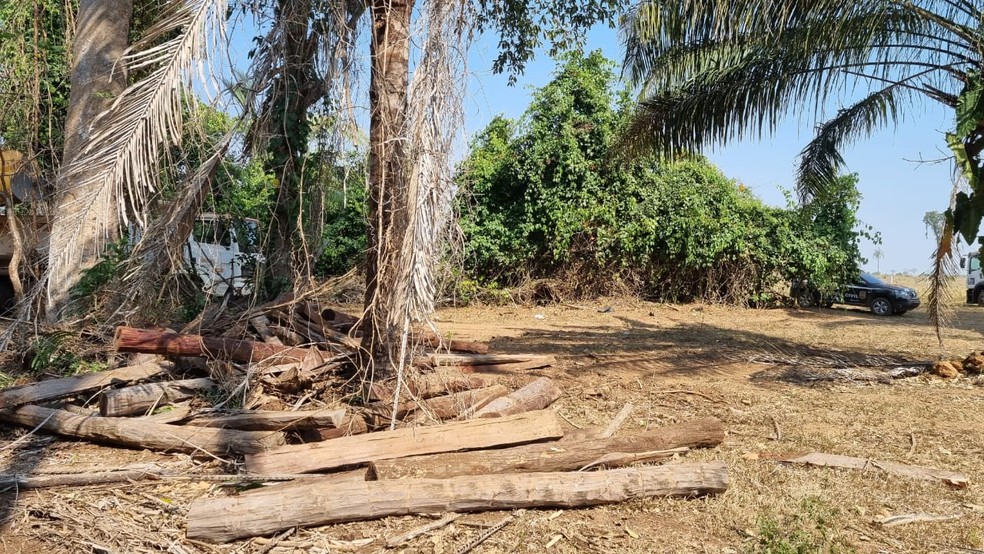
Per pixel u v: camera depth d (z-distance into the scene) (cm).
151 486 448
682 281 1931
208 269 859
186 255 852
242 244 816
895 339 1341
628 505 435
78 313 741
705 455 545
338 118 563
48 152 973
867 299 2022
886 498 465
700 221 1833
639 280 1905
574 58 1823
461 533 390
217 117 636
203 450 489
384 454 466
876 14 849
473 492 414
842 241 1962
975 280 2450
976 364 933
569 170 1802
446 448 476
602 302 1862
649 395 770
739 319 1702
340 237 1762
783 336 1375
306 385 582
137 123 509
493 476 428
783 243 1894
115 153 509
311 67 645
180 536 380
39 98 970
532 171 1797
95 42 862
